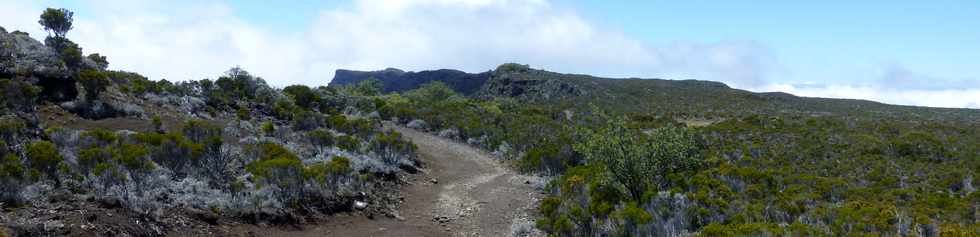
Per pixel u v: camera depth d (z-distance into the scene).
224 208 9.98
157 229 8.66
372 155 16.95
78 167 10.00
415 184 15.68
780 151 21.98
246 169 12.27
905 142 22.42
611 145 12.88
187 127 14.58
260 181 11.14
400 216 12.38
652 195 11.71
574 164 18.89
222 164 12.23
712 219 10.39
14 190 8.11
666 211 10.80
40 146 9.40
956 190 15.20
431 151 22.16
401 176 15.95
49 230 7.43
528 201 14.37
